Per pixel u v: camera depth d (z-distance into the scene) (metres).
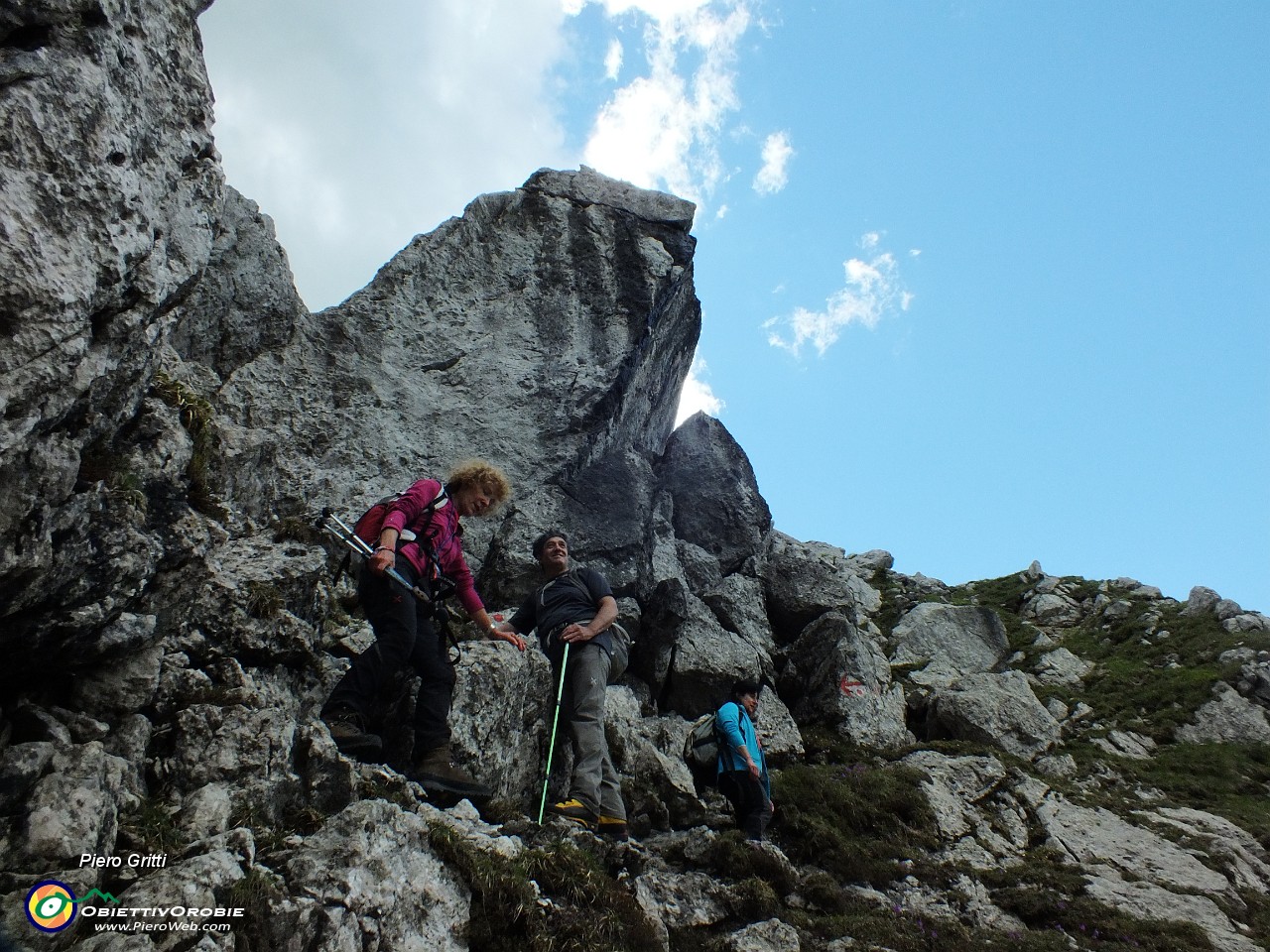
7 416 4.54
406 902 5.11
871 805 10.02
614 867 7.00
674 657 11.86
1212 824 11.03
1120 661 17.20
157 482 6.52
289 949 4.54
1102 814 10.82
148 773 5.57
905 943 7.56
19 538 4.71
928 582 21.78
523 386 13.62
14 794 4.61
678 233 15.87
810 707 12.48
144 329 5.68
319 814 5.89
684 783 9.55
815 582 14.05
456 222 14.74
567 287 14.72
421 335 13.59
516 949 5.45
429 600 7.29
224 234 12.38
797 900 8.09
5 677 5.27
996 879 9.05
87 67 5.04
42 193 4.70
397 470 12.19
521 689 8.89
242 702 6.15
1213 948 8.09
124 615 5.68
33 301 4.59
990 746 12.69
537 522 12.42
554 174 15.93
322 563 7.70
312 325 12.91
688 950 6.87
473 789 7.00
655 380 15.94
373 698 6.97
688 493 14.75
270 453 9.30
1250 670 15.41
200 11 6.27
